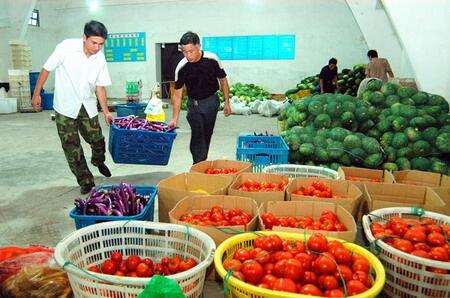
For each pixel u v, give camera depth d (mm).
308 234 1880
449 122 3744
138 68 12914
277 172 3209
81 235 1812
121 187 2416
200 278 1578
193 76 3592
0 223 2820
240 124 8156
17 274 1738
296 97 9781
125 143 3588
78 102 3312
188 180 2828
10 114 9688
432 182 3018
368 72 7215
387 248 1760
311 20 11070
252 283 1579
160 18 12336
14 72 10016
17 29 10477
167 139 3611
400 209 2229
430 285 1660
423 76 4344
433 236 1863
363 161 3576
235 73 12078
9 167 4492
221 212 2256
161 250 1950
